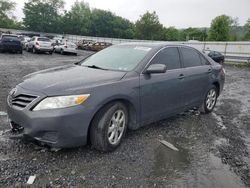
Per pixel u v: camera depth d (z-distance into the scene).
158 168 3.27
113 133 3.57
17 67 12.21
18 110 3.19
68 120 3.03
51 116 2.98
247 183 3.07
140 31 66.12
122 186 2.84
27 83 3.43
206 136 4.49
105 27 78.75
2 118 4.59
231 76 15.46
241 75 16.44
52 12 73.31
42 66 13.30
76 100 3.09
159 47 4.44
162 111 4.36
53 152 3.44
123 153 3.58
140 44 4.63
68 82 3.30
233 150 3.97
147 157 3.53
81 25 77.56
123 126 3.72
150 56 4.18
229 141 4.33
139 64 4.02
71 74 3.70
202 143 4.18
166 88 4.30
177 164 3.42
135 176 3.05
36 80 3.47
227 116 5.87
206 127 4.95
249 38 67.44
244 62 28.30
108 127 3.42
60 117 2.99
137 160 3.42
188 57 5.09
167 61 4.49
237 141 4.35
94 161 3.30
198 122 5.22
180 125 4.95
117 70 3.97
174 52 4.73
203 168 3.36
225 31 60.59
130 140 4.04
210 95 5.85
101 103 3.27
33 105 3.08
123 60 4.23
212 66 5.78
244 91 9.72
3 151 3.38
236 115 6.01
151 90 4.00
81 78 3.47
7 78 8.77
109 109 3.42
